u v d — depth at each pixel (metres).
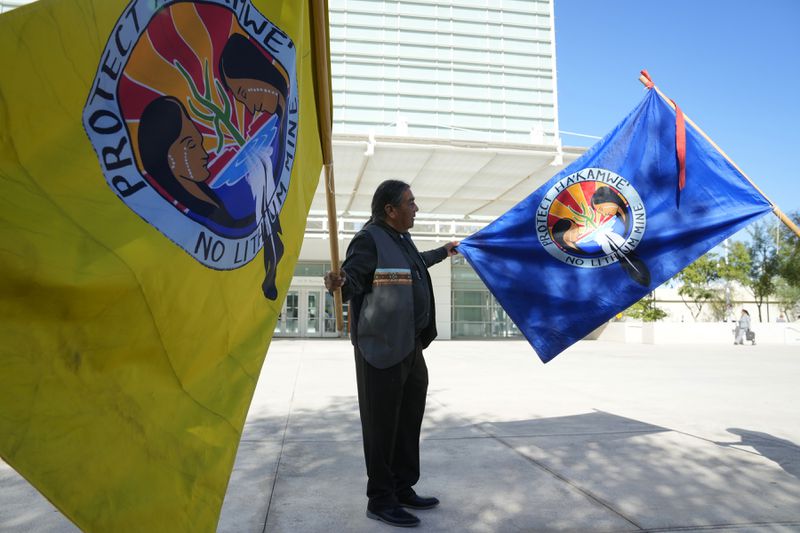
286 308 24.23
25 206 1.16
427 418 5.79
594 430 5.20
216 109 1.62
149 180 1.40
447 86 37.44
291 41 1.96
